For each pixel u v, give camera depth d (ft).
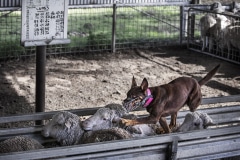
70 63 42.86
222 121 20.24
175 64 43.98
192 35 49.88
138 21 53.72
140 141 16.06
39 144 17.30
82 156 15.52
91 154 15.61
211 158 17.83
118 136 16.65
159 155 16.67
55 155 15.06
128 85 36.94
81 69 41.01
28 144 16.81
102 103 32.45
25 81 37.09
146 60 45.11
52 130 17.57
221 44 46.06
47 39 22.63
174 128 18.40
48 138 18.21
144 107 17.25
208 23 46.68
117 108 17.89
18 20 47.70
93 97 33.68
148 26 52.75
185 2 51.98
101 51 47.03
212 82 38.40
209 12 47.06
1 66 41.01
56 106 31.40
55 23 22.66
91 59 44.57
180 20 50.39
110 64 43.11
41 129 18.15
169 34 51.83
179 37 50.80
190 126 18.20
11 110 30.76
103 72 40.34
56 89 35.09
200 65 43.98
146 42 49.65
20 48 43.52
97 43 46.93
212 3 52.42
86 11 52.13
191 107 17.72
